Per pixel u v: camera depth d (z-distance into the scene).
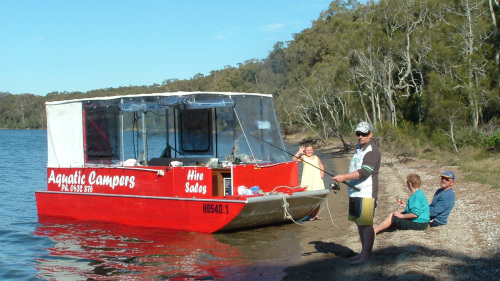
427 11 30.36
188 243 8.92
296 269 7.14
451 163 19.58
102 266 7.99
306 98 42.75
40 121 127.94
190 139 10.59
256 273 7.14
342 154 32.59
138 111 10.34
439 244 7.40
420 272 6.10
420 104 29.61
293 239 8.97
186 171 9.48
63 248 9.16
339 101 41.16
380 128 28.00
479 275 5.94
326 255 7.73
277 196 9.09
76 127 11.12
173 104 9.66
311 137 47.16
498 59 22.91
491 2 23.58
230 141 10.09
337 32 50.94
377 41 30.72
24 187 19.20
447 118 22.28
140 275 7.41
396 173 18.23
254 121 10.13
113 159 10.61
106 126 10.68
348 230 9.55
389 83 31.05
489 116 24.06
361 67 33.38
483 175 14.27
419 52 29.48
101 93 102.00
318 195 9.80
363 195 6.33
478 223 8.56
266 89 67.50
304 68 63.84
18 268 8.11
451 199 8.50
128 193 10.27
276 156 10.36
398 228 8.47
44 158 36.53
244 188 9.22
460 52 24.28
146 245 8.94
